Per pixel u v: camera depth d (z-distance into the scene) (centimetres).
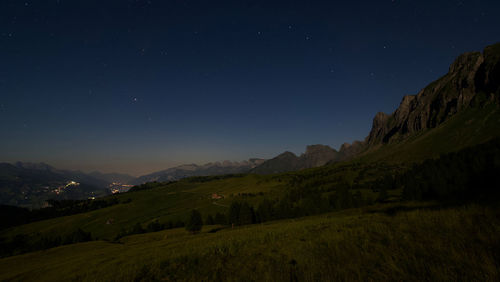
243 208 10950
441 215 1292
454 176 7362
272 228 2692
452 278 750
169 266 1501
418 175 13625
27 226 19788
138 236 8588
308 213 10469
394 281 827
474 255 828
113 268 1881
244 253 1534
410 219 1409
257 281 1055
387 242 1146
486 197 1459
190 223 8450
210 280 1181
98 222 19000
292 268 1107
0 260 5412
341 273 949
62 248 6362
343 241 1325
